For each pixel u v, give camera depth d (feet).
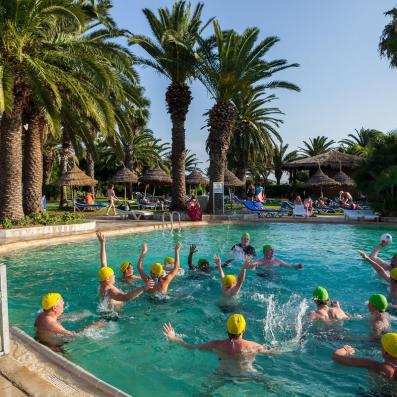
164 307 20.42
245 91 70.08
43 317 16.65
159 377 13.23
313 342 15.94
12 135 43.68
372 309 17.70
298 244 42.32
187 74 69.36
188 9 67.62
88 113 43.65
